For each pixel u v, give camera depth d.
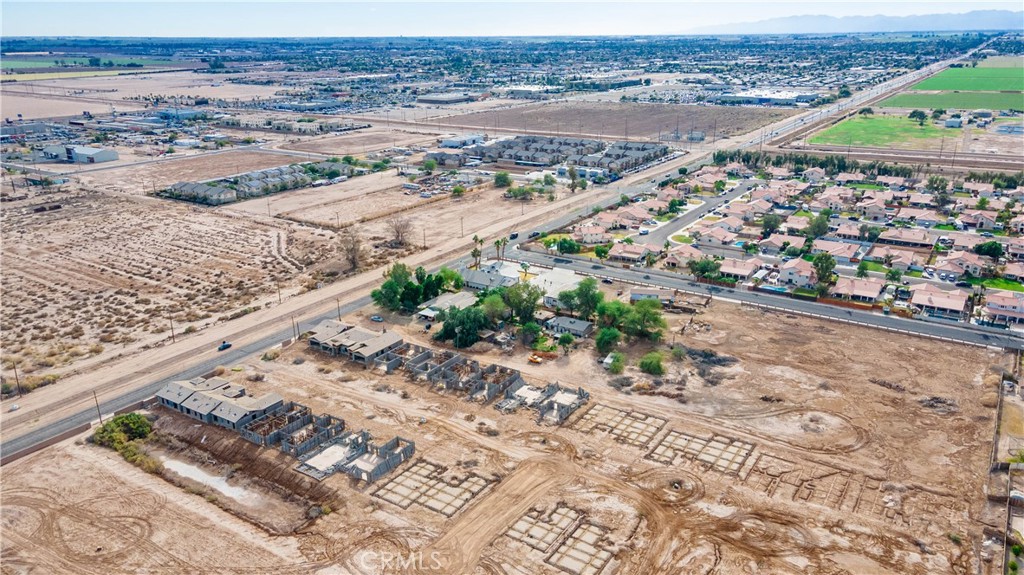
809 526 73.50
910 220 181.88
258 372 108.31
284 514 77.06
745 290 138.88
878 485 79.69
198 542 72.69
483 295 133.00
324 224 189.38
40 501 79.00
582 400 98.62
